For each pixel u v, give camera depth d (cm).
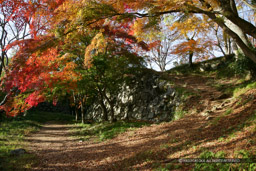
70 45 670
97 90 1680
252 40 1310
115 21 482
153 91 1734
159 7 408
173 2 391
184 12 411
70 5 406
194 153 518
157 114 1541
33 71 470
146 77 1894
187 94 1394
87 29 505
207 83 1614
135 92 1891
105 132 1234
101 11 398
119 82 1614
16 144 973
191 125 906
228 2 405
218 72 1761
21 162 682
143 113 1677
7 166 627
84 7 388
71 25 434
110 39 1002
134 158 656
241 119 639
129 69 1509
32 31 514
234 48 1250
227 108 928
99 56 1262
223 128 645
